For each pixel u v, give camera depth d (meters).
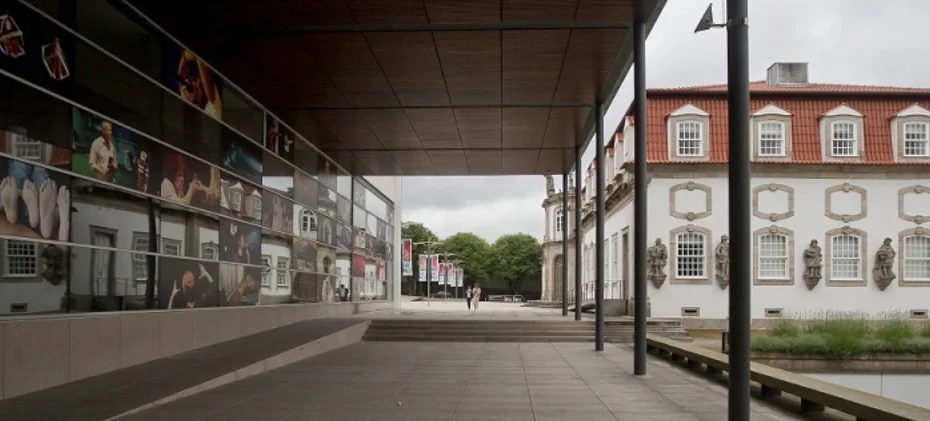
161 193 16.33
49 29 12.56
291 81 20.56
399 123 25.28
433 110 23.61
